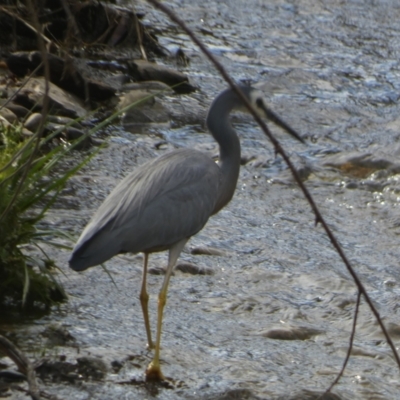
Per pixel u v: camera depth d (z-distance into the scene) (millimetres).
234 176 10094
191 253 12273
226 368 8906
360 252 13109
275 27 27562
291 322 10359
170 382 8438
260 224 13852
